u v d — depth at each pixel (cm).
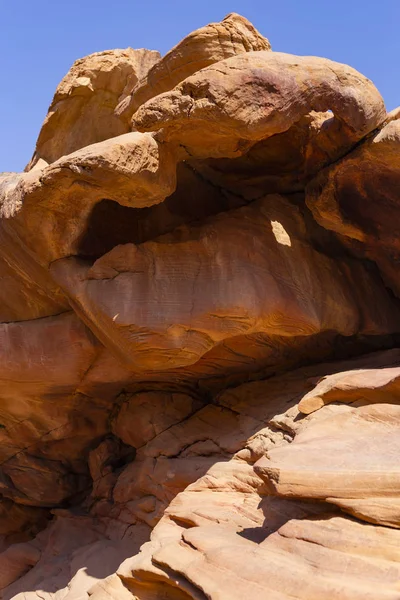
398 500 520
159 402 1048
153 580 675
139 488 982
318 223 892
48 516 1283
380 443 617
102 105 1021
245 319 800
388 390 691
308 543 544
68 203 771
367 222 870
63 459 1219
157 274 815
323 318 866
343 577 489
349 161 779
